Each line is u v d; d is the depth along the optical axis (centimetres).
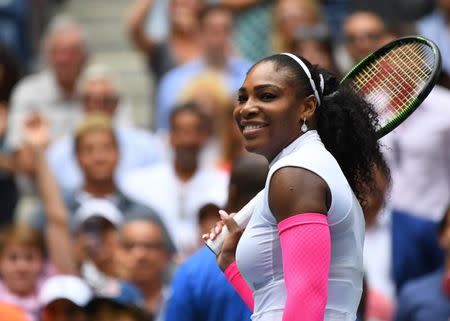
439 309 1509
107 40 2852
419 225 1702
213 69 2225
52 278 1560
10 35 2680
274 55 862
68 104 2188
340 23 2598
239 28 2430
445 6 2284
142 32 2420
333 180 832
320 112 864
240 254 858
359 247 856
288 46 2212
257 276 852
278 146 852
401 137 1758
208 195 1842
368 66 938
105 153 1833
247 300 931
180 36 2406
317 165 831
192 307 1128
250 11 2438
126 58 2797
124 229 1620
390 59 929
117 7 2912
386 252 1748
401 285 1709
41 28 2833
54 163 1955
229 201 1117
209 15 2242
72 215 1811
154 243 1608
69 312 1444
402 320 1539
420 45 924
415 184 1744
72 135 1989
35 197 1902
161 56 2416
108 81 2148
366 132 873
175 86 2191
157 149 2042
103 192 1839
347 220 838
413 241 1705
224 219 925
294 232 820
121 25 2877
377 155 884
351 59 2034
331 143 869
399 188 1742
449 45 2289
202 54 2241
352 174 882
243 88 858
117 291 1556
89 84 2131
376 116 887
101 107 2131
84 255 1678
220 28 2228
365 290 1232
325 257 817
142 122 2625
